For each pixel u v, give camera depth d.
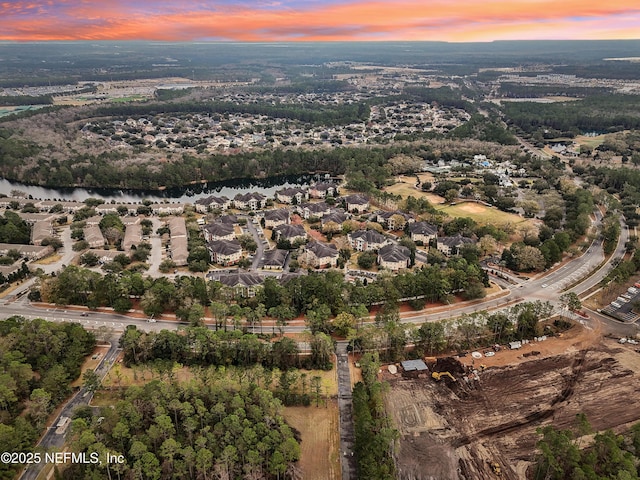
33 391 180.50
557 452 163.50
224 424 171.12
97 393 198.50
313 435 181.00
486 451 175.75
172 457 160.00
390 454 170.12
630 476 151.88
